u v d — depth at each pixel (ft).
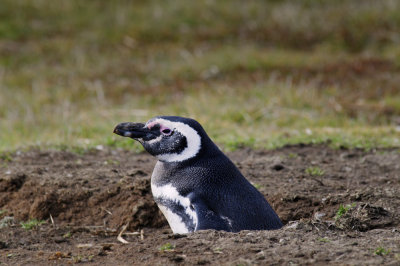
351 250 40.83
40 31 178.09
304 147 88.07
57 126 111.04
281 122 107.76
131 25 180.86
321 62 154.20
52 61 163.32
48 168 73.72
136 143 88.53
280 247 41.68
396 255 39.42
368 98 127.75
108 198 65.05
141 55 166.40
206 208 48.80
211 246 42.60
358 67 150.41
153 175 53.47
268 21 181.37
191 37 175.94
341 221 52.49
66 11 187.21
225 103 120.88
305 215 61.62
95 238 57.62
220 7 189.16
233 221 48.80
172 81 147.84
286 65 152.46
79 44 171.83
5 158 79.20
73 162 77.41
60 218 63.67
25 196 65.87
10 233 57.36
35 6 187.52
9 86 147.33
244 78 145.79
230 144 89.35
